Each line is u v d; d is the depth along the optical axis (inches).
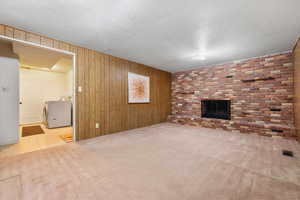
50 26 88.4
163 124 200.4
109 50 132.5
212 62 171.5
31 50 120.5
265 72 143.3
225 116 173.9
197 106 200.4
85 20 81.4
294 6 67.7
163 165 76.9
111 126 146.6
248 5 67.4
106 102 142.3
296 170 70.3
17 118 118.6
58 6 68.7
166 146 107.5
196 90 201.3
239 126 149.9
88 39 107.9
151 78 196.9
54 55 139.3
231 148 102.5
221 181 61.6
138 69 177.5
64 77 257.4
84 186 58.4
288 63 130.5
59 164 77.9
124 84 160.4
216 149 100.9
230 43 114.7
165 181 61.9
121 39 108.0
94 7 69.5
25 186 58.0
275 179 62.5
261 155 89.3
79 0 64.3
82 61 123.7
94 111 132.2
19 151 97.8
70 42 113.7
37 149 101.8
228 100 169.9
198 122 184.4
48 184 59.5
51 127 179.0
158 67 199.6
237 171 70.0
